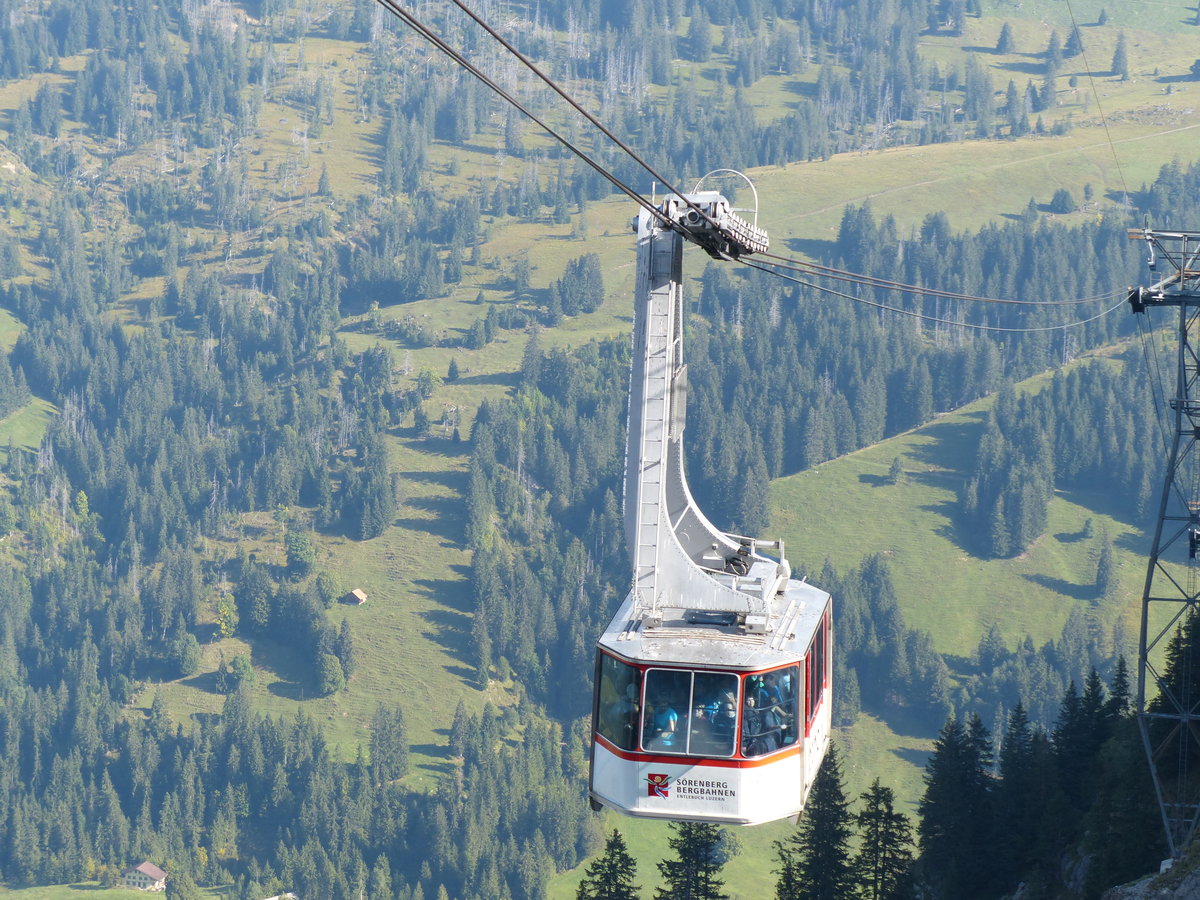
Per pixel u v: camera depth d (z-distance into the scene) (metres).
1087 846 115.06
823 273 57.38
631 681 33.53
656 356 35.41
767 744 33.31
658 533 35.31
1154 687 150.50
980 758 144.50
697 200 36.34
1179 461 86.88
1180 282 85.31
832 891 131.62
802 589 39.72
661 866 136.00
